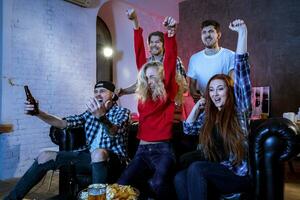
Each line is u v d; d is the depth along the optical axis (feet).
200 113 7.27
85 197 4.84
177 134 7.97
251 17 15.96
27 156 12.16
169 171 6.61
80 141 8.32
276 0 15.10
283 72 14.93
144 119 7.16
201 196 5.76
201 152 6.89
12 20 11.41
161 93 6.95
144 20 18.51
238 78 6.25
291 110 14.70
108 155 6.96
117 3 17.03
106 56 18.49
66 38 13.67
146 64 7.20
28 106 7.02
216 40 8.82
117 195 4.78
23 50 11.84
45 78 12.76
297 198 9.23
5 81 11.23
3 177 11.32
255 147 6.01
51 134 8.45
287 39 14.80
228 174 5.85
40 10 12.48
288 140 5.76
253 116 15.02
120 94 8.85
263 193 5.97
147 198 6.73
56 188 10.01
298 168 12.94
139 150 7.14
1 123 11.19
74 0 13.66
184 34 18.81
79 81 14.38
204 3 17.80
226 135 6.07
